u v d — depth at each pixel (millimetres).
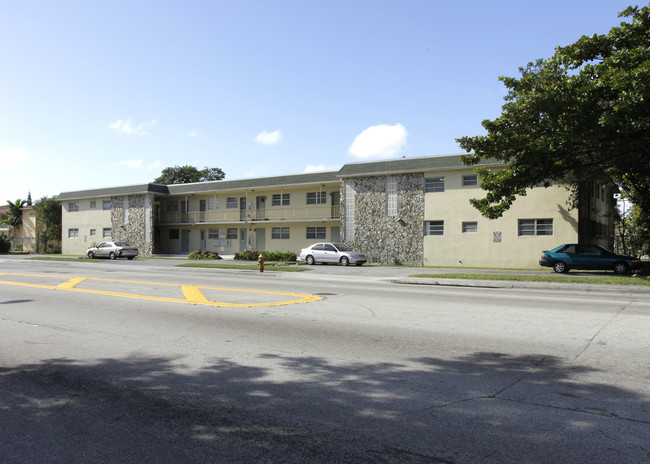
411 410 4324
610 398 4602
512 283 16328
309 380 5246
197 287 14977
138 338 7414
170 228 44031
